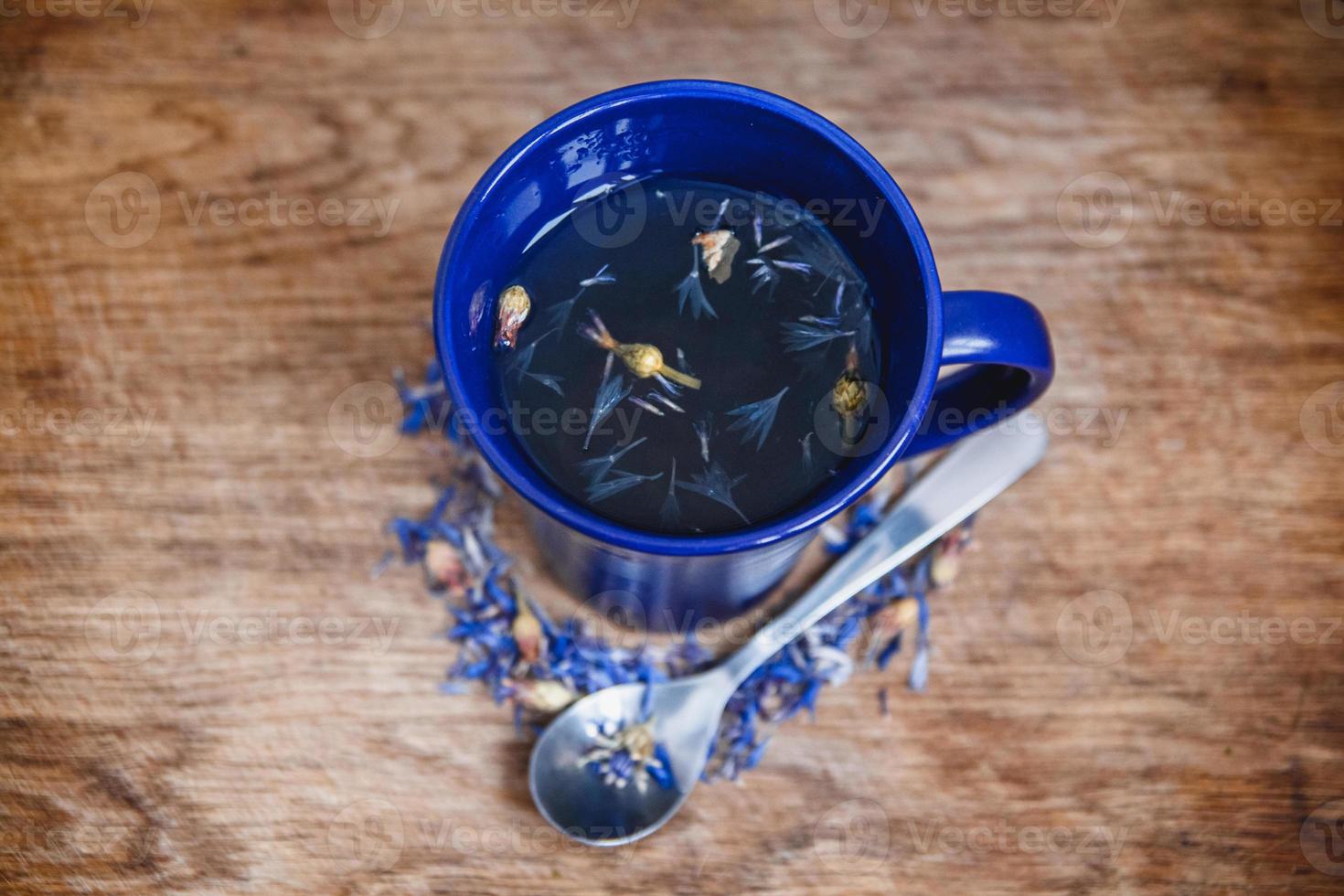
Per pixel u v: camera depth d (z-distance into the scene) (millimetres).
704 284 361
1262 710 429
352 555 434
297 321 447
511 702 424
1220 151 465
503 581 438
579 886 415
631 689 425
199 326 446
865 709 428
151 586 431
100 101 461
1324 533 439
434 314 334
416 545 435
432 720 424
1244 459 444
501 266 359
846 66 468
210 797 418
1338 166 464
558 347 355
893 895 416
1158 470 443
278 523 435
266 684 425
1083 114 466
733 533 328
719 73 466
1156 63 470
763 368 354
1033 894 417
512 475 327
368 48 465
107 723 422
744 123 353
